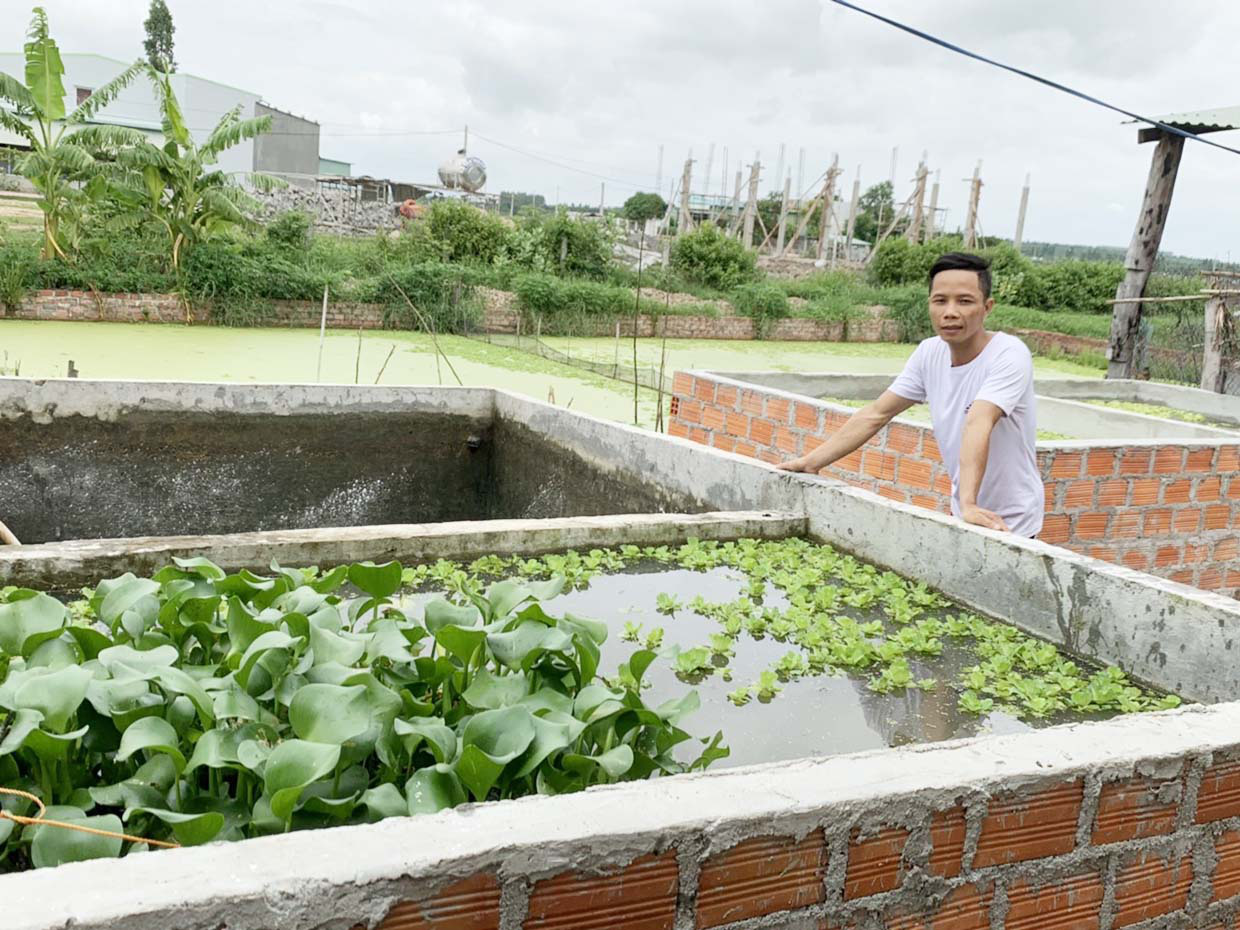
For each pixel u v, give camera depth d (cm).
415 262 1778
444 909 110
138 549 261
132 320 1319
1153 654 238
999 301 2391
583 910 117
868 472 482
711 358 1479
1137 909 157
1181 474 455
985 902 144
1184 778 155
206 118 3228
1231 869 165
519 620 188
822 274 2373
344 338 1330
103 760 153
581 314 1647
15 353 1002
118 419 470
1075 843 149
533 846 113
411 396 528
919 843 136
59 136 1323
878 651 248
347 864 106
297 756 133
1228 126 859
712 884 124
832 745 201
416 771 143
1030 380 313
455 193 2912
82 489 468
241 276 1371
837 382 714
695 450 394
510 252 1928
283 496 510
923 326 1997
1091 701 227
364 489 527
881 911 136
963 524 293
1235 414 745
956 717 219
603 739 166
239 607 182
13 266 1245
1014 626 274
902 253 2384
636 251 2459
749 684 229
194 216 1412
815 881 130
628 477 431
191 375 959
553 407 488
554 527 316
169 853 107
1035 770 142
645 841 118
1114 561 452
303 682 165
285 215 1656
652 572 307
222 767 143
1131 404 788
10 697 146
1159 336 1323
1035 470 328
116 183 1299
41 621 178
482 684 171
